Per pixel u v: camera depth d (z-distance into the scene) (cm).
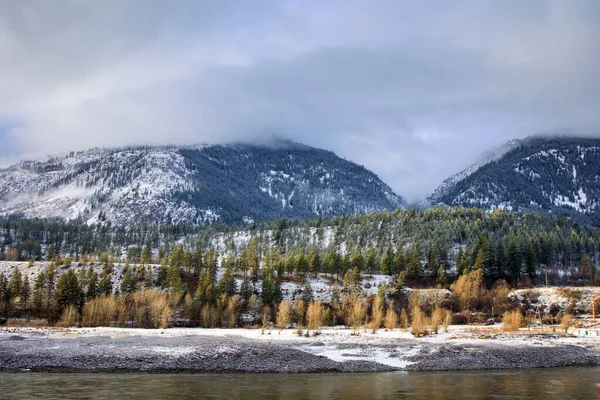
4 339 10419
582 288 19500
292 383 7369
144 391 6531
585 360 10088
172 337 11450
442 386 7275
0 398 5984
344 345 10744
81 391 6425
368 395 6556
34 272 19838
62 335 11481
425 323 14250
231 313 15862
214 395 6400
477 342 11544
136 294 16300
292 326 15712
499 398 6456
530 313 17812
